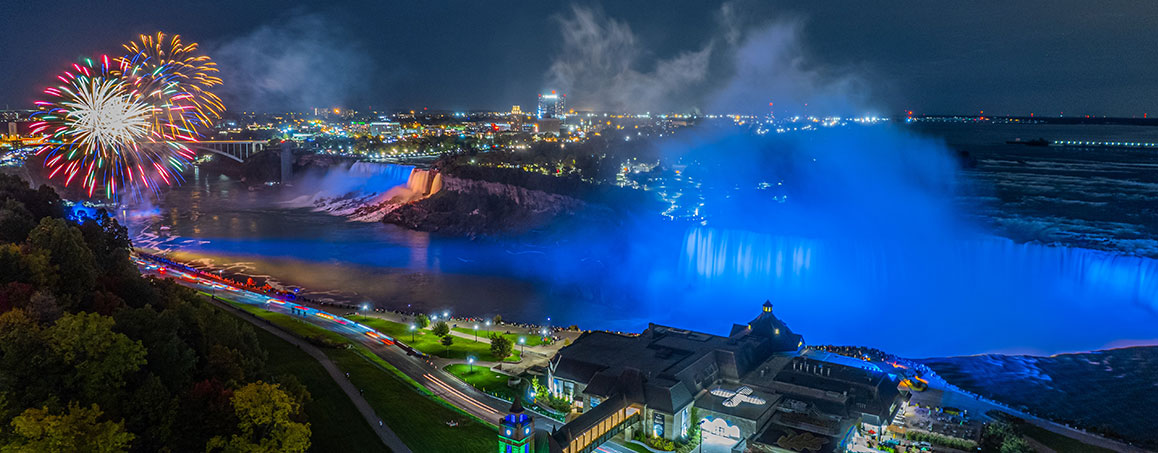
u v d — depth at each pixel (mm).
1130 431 96000
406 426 84812
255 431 66625
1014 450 79500
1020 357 128000
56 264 83188
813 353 104188
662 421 82625
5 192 121438
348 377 98312
